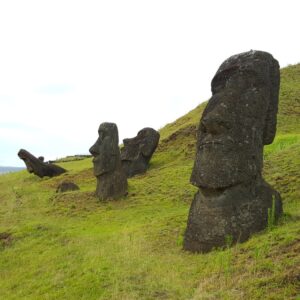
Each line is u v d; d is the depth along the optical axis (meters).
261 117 10.57
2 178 29.61
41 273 10.98
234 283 7.94
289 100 29.17
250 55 10.80
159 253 10.47
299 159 16.03
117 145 18.64
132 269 9.49
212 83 11.36
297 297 6.94
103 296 8.51
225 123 10.23
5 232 14.88
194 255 9.89
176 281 8.62
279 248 8.51
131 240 11.77
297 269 7.58
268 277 7.69
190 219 10.55
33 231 14.55
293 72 35.22
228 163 10.11
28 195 21.55
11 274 11.63
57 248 12.55
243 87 10.54
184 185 18.08
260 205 10.05
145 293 8.29
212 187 10.11
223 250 9.60
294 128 25.30
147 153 22.66
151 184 19.38
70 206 17.91
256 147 10.48
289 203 12.32
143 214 15.55
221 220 9.88
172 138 27.14
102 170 18.11
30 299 9.45
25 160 26.88
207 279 8.41
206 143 10.46
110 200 17.88
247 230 9.73
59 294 9.23
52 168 27.17
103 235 12.95
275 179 14.60
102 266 9.98
